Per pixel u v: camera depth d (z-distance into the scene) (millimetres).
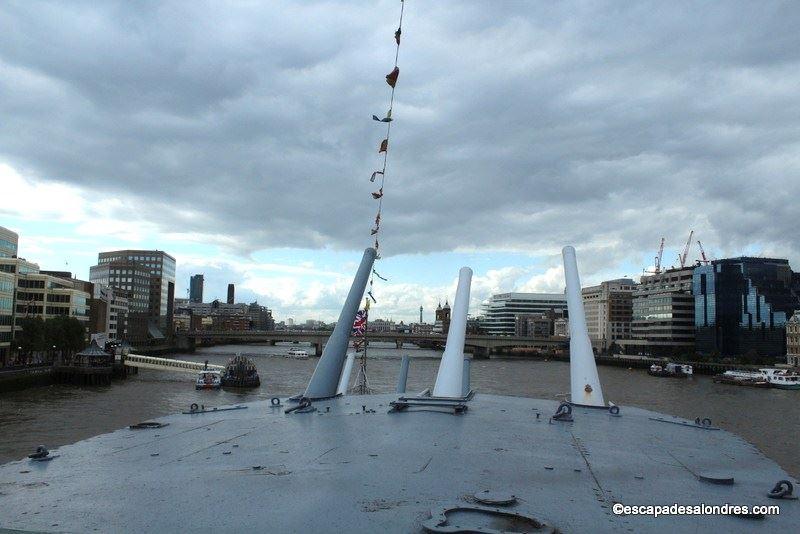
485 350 198500
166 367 112688
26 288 108125
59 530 6328
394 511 7023
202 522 6609
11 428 51125
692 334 189375
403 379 22344
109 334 155875
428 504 7320
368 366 132875
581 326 18750
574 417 15312
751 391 99562
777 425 61594
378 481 8336
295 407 15031
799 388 104875
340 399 17562
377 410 15031
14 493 7805
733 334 169500
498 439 11664
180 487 8039
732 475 9711
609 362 174500
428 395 18125
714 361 158625
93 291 140000
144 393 79750
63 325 99500
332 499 7461
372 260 19703
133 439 11805
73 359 102188
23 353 99500
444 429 12547
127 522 6613
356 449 10477
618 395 89500
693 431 14227
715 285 174125
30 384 83500
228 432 12375
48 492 7848
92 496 7633
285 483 8219
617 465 10039
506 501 7395
